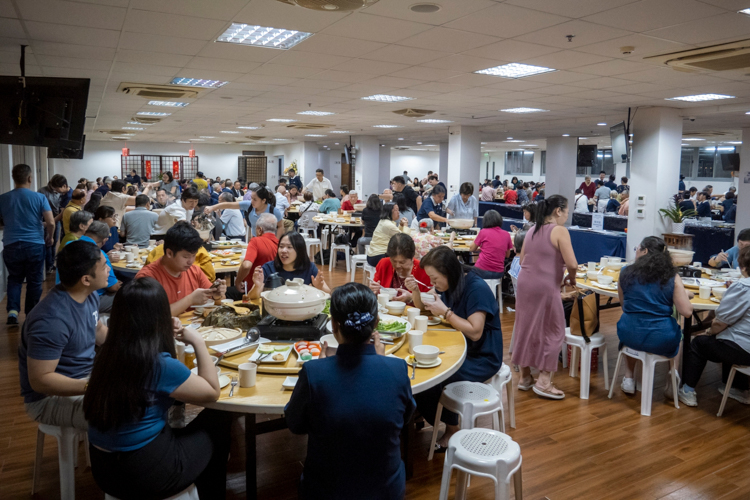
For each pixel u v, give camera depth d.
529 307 3.76
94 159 21.95
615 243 8.59
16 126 4.75
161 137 19.17
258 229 4.07
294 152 22.03
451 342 2.67
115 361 1.72
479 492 2.63
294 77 6.68
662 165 8.87
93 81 7.05
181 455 1.90
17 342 4.74
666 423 3.43
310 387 1.66
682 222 8.64
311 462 1.70
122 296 1.75
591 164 14.84
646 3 3.64
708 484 2.72
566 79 6.53
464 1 3.64
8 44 4.93
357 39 4.72
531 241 3.75
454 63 5.70
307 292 2.50
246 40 4.94
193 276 3.24
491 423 3.36
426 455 2.96
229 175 24.30
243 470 2.81
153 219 5.62
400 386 1.71
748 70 5.63
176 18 4.12
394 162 27.61
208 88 7.67
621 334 3.63
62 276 2.13
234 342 2.43
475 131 13.01
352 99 8.66
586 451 3.04
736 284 3.40
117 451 1.77
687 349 3.78
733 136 14.85
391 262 3.60
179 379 1.79
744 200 10.26
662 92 7.35
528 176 25.34
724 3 3.63
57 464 2.80
